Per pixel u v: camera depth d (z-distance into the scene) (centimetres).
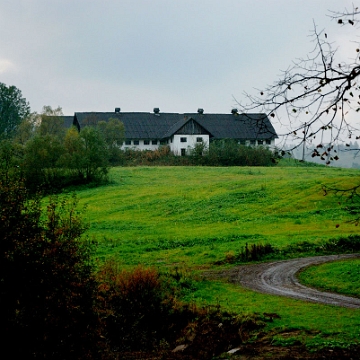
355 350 1539
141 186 7406
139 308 2195
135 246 3962
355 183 6225
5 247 1452
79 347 1581
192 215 5538
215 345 1814
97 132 7931
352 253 3659
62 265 1528
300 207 5516
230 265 3400
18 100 14675
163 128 12388
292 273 3103
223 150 10119
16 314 1438
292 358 1517
